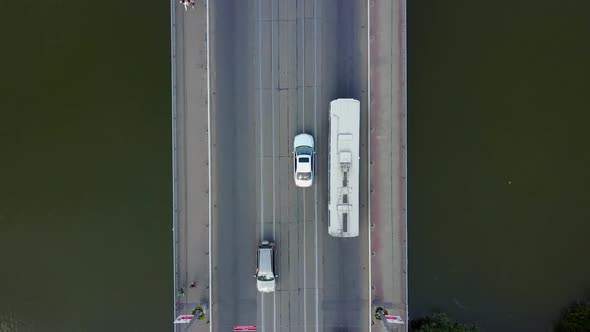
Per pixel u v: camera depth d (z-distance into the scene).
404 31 28.75
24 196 32.12
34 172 32.06
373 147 29.50
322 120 29.56
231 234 29.86
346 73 29.44
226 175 29.75
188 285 29.91
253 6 29.28
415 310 32.34
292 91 29.53
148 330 32.00
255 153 29.69
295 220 29.78
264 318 30.02
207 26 29.03
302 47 29.41
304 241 29.83
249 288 29.94
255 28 29.38
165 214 32.09
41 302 32.34
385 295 29.80
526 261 32.03
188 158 29.72
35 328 32.41
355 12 29.20
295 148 28.64
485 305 32.19
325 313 29.95
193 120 29.67
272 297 29.97
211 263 29.75
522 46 31.69
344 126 27.42
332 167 27.59
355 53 29.36
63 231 32.22
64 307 32.34
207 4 28.80
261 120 29.66
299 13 29.23
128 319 32.25
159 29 31.88
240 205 29.81
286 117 29.61
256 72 29.47
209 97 29.33
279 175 29.70
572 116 31.59
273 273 28.89
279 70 29.45
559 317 31.73
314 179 29.58
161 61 31.98
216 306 29.94
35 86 32.00
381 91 29.38
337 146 27.47
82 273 32.31
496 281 32.19
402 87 29.20
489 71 31.83
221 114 29.58
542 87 31.67
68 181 32.12
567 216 31.73
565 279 31.84
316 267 29.92
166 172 32.06
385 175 29.55
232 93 29.55
